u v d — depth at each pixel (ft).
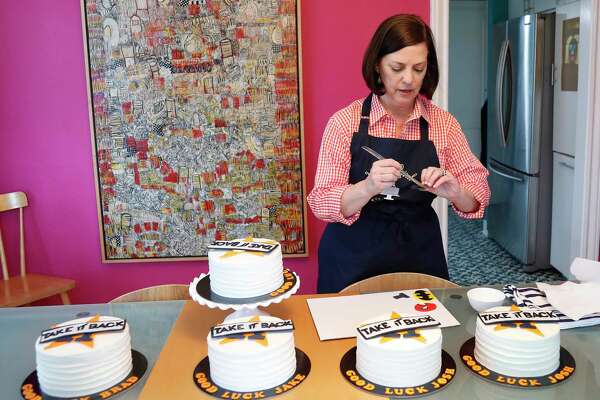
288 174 9.46
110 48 9.09
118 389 4.11
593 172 10.85
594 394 3.88
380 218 6.43
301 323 5.11
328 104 9.43
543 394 3.90
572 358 4.35
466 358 4.37
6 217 9.91
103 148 9.43
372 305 5.42
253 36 9.04
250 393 3.98
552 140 12.85
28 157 9.67
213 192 9.55
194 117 9.30
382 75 5.94
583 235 11.10
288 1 8.94
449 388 4.00
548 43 12.37
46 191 9.79
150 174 9.51
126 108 9.28
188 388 4.09
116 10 8.98
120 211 9.66
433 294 5.71
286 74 9.14
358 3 9.14
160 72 9.16
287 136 9.34
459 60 20.39
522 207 13.43
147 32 9.04
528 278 13.24
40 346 4.16
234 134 9.35
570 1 11.45
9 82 9.42
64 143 9.61
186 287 6.29
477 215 6.35
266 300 4.53
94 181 9.70
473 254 15.31
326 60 9.29
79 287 10.12
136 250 9.78
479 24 20.17
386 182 5.48
